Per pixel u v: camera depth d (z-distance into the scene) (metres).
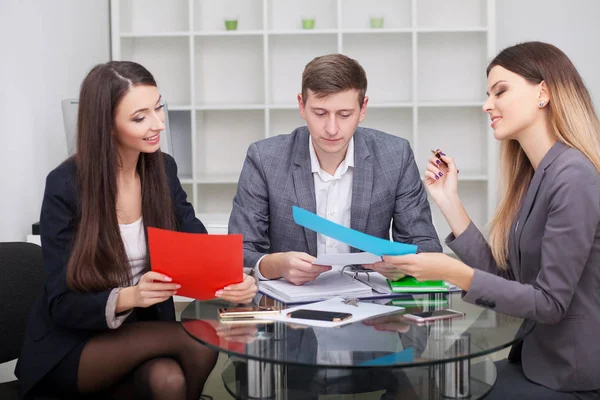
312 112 2.04
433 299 1.81
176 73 4.82
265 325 1.59
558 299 1.63
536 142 1.79
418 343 1.45
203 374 1.80
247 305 1.76
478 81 4.78
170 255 1.63
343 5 4.74
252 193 2.32
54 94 3.54
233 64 4.82
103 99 1.80
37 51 3.33
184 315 1.69
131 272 1.94
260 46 4.79
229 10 4.78
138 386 1.76
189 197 4.78
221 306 1.77
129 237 1.95
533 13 4.71
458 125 4.82
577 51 4.71
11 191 2.99
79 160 1.83
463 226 1.98
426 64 4.79
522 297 1.63
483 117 4.66
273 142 2.38
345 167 2.29
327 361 1.34
